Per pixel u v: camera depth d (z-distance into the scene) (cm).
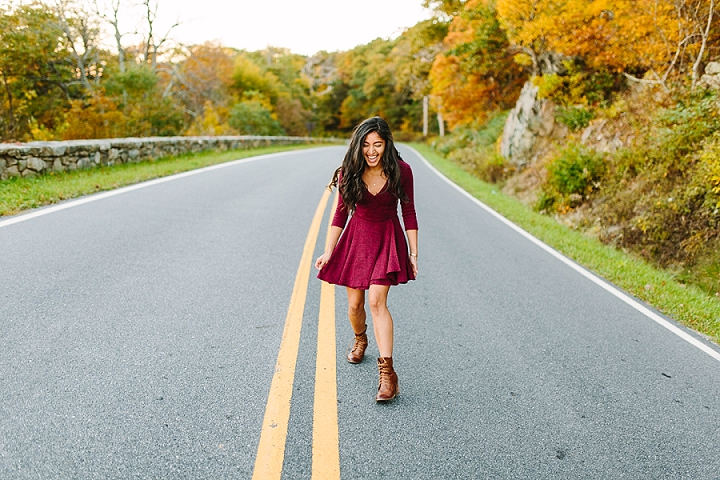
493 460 271
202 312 432
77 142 1085
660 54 1157
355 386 336
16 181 859
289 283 520
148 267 533
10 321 382
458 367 375
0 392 294
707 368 405
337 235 343
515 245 797
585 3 1329
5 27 2512
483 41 1908
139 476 238
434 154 3162
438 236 816
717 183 783
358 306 352
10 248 548
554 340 438
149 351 357
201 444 264
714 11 1043
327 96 8038
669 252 837
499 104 2323
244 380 330
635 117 1132
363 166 318
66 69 2881
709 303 596
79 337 369
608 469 271
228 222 767
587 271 680
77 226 665
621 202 984
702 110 926
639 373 387
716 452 293
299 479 245
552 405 331
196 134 2481
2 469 235
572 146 1182
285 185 1192
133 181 1049
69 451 251
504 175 1661
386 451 271
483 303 519
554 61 1557
